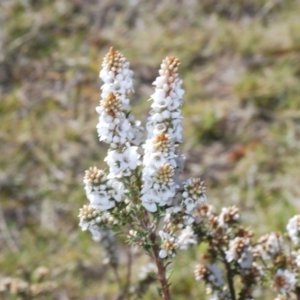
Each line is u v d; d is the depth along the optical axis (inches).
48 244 231.6
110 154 106.9
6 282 175.9
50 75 308.5
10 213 245.0
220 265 190.2
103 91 107.6
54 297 209.0
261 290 195.8
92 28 335.3
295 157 256.7
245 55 309.6
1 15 340.2
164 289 113.5
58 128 279.6
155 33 329.1
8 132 281.1
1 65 313.7
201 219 130.2
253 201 240.1
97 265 219.1
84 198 246.8
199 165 258.7
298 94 281.6
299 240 127.0
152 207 106.0
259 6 338.3
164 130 106.9
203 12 340.2
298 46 307.7
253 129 270.5
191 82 297.1
